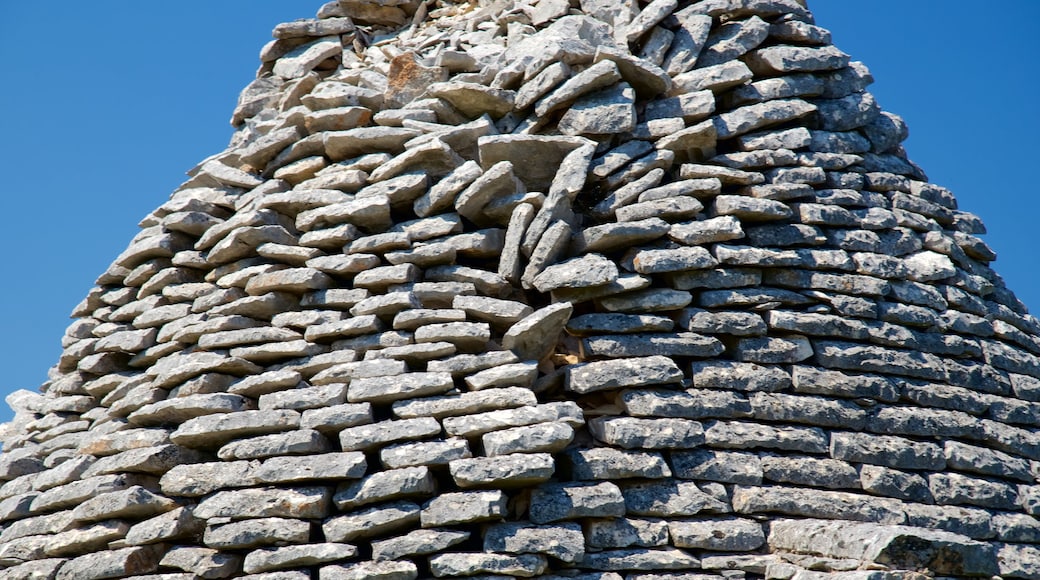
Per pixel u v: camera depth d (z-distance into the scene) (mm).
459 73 9055
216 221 8844
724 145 8383
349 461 6574
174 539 6910
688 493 6754
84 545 7141
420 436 6688
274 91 10336
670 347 7242
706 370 7223
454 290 7504
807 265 7727
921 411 7559
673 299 7363
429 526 6418
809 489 6961
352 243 7898
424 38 10484
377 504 6508
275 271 7973
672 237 7570
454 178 7840
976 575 5949
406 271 7512
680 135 7969
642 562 6465
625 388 7098
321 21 10484
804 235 7840
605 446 6910
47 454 8461
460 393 6930
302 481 6656
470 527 6512
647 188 7844
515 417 6676
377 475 6504
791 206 7965
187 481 6902
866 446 7215
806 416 7215
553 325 7160
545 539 6348
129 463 7176
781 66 8578
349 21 10578
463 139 8211
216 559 6609
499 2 10266
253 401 7348
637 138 8188
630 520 6625
